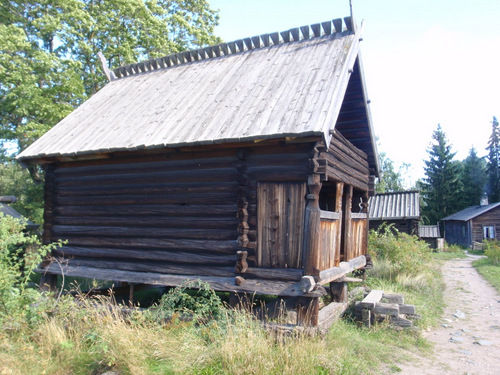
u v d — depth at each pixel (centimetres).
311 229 622
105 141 789
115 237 812
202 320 650
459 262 2297
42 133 1559
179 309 696
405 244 1382
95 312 657
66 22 1858
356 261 970
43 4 1861
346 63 762
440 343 714
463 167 5603
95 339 590
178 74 1058
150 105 916
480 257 2667
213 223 713
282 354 522
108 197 823
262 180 671
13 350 559
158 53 1995
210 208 718
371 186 1125
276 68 866
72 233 859
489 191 5212
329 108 633
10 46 1576
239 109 742
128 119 875
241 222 669
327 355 542
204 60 1090
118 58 2064
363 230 1091
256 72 884
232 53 1059
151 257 764
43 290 861
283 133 597
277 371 492
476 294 1208
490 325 846
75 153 779
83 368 541
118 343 554
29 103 1566
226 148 695
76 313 650
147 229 774
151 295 1044
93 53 1997
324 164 631
